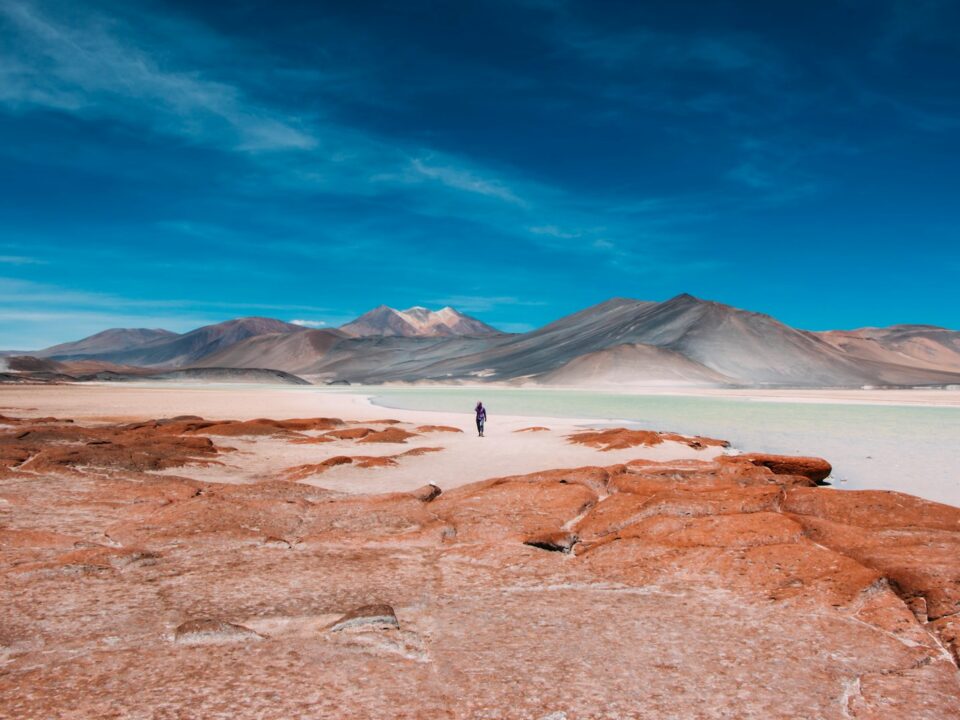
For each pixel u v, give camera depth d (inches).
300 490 590.2
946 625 269.4
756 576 332.8
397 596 318.7
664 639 267.4
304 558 380.2
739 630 276.4
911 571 308.7
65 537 426.0
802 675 235.0
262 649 254.8
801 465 812.6
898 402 3764.8
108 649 254.1
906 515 421.4
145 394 4005.9
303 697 215.6
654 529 409.7
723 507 448.8
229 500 515.8
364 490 693.9
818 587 314.8
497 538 429.1
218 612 295.4
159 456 821.2
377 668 237.9
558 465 916.0
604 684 227.1
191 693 217.5
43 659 244.7
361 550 400.2
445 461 945.5
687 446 1189.7
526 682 228.1
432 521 476.1
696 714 207.3
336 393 5418.3
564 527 453.4
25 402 2615.7
